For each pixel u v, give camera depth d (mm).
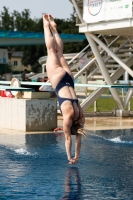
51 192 9562
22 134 17750
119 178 10773
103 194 9453
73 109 11539
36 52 117500
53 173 11195
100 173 11266
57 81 11773
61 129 19031
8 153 13648
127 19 21828
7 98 19344
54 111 18938
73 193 9500
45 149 14359
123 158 13109
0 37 68312
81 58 28484
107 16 22688
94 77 28672
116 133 18312
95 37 24484
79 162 12516
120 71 25891
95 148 14742
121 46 28234
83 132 11578
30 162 12414
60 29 112438
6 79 58688
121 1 21875
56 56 12141
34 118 18625
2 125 19672
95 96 25188
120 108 25516
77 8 24578
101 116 25172
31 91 18734
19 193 9477
